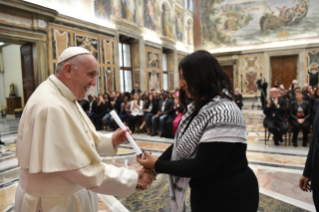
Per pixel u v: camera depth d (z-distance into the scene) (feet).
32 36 23.93
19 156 4.18
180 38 57.11
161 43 48.47
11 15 22.02
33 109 4.06
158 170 3.97
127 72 41.57
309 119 17.54
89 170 4.01
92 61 4.38
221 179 3.76
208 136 3.48
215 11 58.80
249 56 54.39
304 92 23.68
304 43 48.67
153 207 8.49
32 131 3.98
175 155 4.16
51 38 25.86
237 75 55.88
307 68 48.55
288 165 13.12
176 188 4.36
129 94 32.12
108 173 4.29
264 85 40.86
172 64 54.29
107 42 33.68
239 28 55.98
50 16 24.89
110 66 34.24
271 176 11.47
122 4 36.94
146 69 43.62
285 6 50.21
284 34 50.78
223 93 3.84
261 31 53.36
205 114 3.75
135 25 40.01
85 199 4.64
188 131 3.93
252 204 3.83
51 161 3.71
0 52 42.91
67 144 3.88
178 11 55.77
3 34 21.43
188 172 3.60
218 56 57.36
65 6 27.55
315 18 47.34
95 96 28.86
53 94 4.22
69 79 4.38
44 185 4.10
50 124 3.84
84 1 30.07
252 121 30.91
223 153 3.49
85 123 5.11
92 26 30.73
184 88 4.17
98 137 5.40
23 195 4.34
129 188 4.44
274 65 53.62
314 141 5.20
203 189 3.88
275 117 18.22
